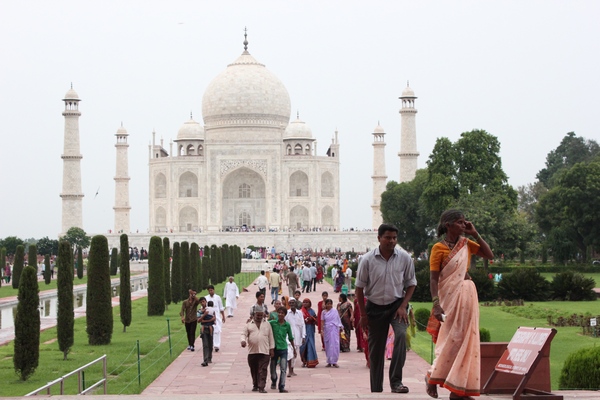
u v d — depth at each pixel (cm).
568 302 7456
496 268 10738
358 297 2308
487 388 2042
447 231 1923
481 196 11025
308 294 9106
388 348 3984
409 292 2305
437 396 1914
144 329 5853
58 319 4378
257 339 3306
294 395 2023
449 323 1850
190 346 4656
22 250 10650
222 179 19025
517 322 5853
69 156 17988
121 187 18850
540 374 2102
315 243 17800
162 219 19575
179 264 8188
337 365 4038
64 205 18050
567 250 13088
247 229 18875
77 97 18025
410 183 15138
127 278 5759
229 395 2039
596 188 12388
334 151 19862
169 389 3434
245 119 19938
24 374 3712
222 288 10300
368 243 17888
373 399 1941
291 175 19488
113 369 3909
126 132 18888
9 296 9456
